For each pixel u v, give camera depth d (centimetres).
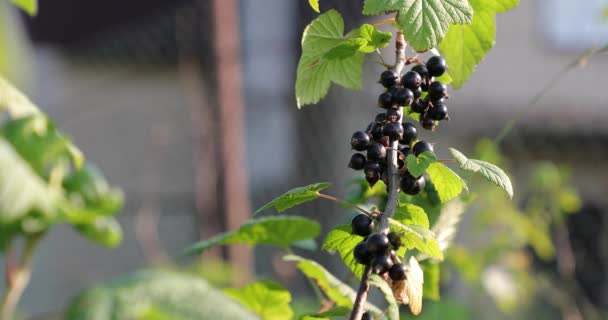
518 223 650
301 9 900
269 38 923
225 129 651
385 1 183
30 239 238
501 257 630
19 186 156
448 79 217
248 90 912
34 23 989
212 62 664
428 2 185
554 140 995
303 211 771
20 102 229
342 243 202
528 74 1013
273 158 912
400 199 230
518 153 984
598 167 1004
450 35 213
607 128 999
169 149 1018
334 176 853
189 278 152
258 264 750
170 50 945
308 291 668
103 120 1045
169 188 997
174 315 141
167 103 1034
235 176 651
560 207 684
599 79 1020
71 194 268
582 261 997
